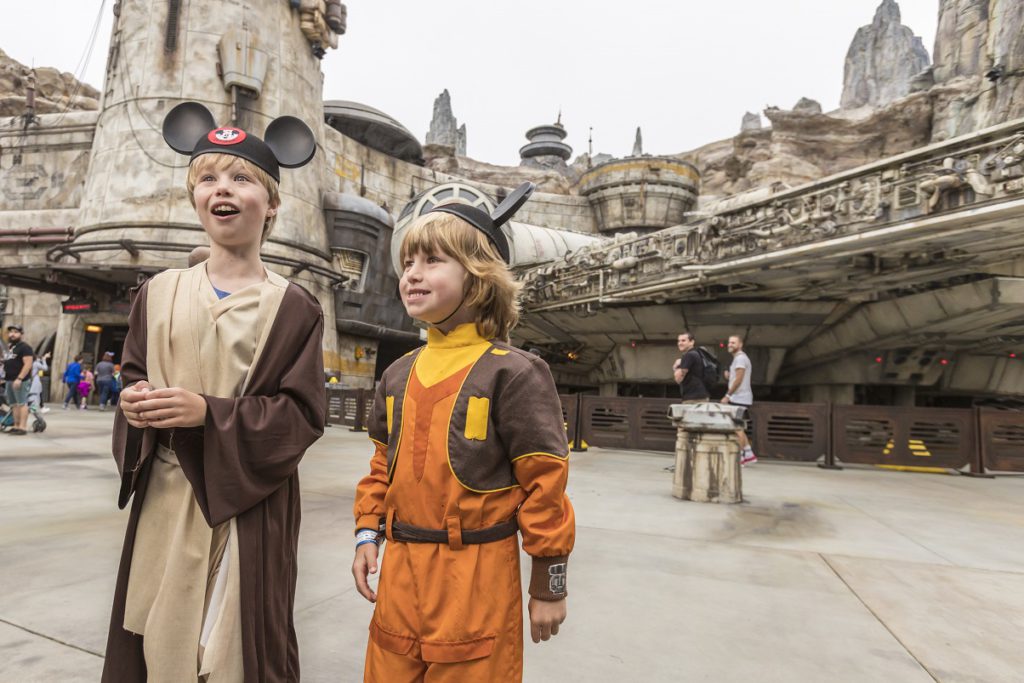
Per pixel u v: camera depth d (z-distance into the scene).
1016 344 16.28
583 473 7.89
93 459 7.37
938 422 9.21
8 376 10.05
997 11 28.19
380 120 29.39
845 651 2.38
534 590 1.18
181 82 20.25
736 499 5.82
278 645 1.36
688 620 2.69
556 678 2.09
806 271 12.95
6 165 27.55
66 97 44.38
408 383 1.31
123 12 21.11
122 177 19.91
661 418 11.04
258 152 1.48
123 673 1.31
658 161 38.78
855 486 7.28
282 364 1.38
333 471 7.09
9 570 3.06
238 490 1.23
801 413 9.78
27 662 2.03
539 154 82.31
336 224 24.31
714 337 18.64
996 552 4.10
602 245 17.80
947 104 46.56
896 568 3.62
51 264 20.20
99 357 23.33
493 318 1.33
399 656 1.19
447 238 1.24
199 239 19.75
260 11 21.48
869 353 18.16
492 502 1.20
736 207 12.99
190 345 1.32
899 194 9.93
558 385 28.78
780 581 3.31
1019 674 2.20
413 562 1.20
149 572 1.30
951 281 13.21
